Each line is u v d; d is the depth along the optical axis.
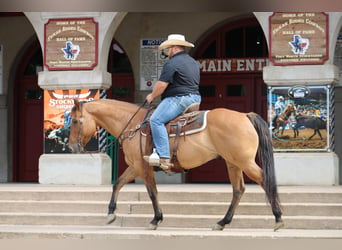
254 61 17.45
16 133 18.55
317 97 13.60
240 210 10.23
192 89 9.41
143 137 9.48
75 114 9.95
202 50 17.83
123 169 17.53
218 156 9.20
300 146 13.62
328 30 13.62
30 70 18.66
